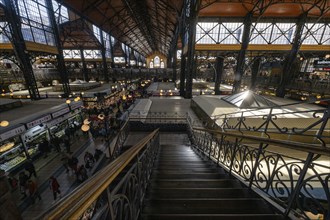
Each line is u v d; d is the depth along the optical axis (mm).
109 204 1203
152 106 15922
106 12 21062
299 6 12875
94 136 13305
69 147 11016
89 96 20312
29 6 13875
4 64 22578
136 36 38625
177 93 24219
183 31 19312
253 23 14789
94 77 35750
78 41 30797
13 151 8938
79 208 866
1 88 21562
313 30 14523
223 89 24359
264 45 15195
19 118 9297
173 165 4547
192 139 10250
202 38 15398
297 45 14672
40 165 9828
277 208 2025
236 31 14906
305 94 16203
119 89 29984
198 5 13148
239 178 3074
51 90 24188
